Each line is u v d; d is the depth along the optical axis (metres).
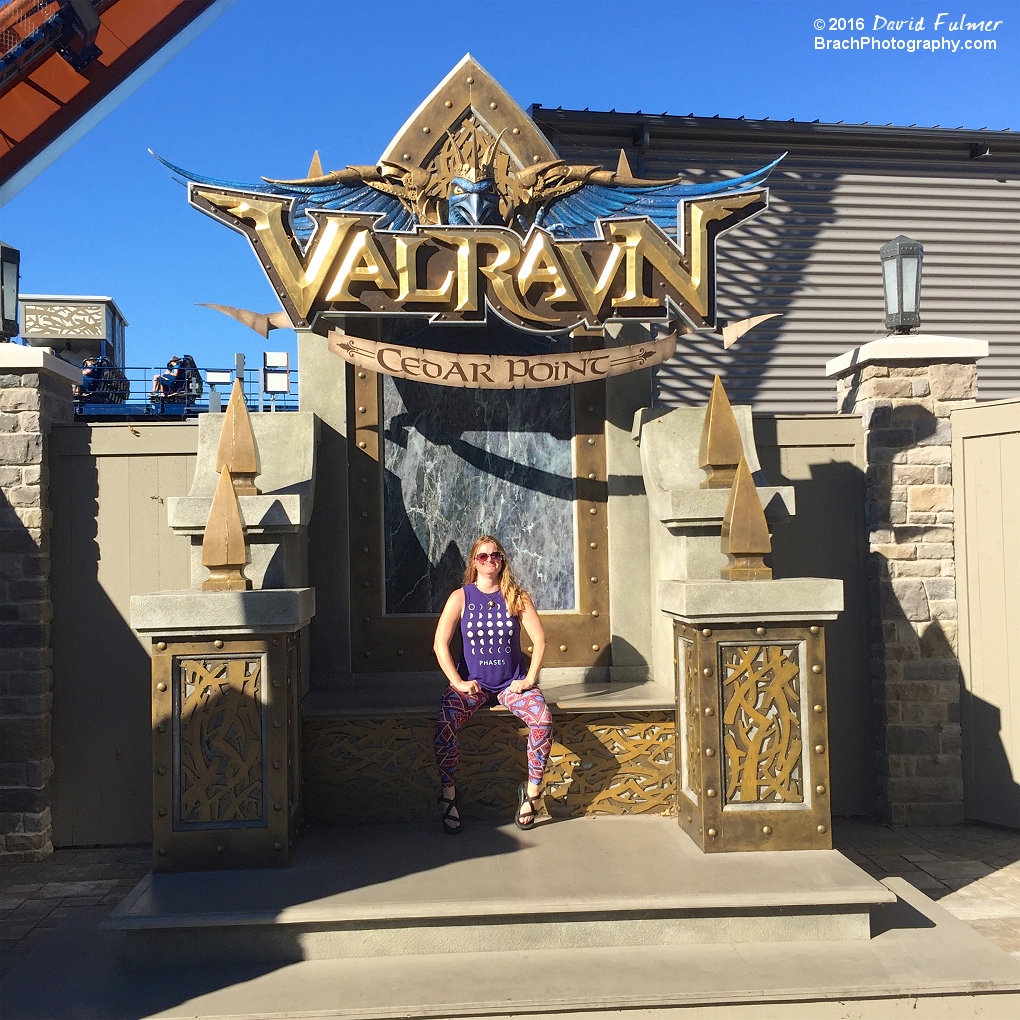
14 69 9.66
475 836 4.88
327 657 5.98
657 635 6.04
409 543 6.25
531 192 6.01
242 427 4.93
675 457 5.59
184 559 6.29
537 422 6.39
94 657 6.25
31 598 6.05
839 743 6.58
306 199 5.73
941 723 6.41
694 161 8.94
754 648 4.61
